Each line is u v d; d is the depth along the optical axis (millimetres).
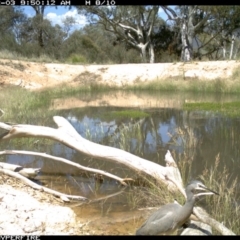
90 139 10852
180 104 17406
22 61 27656
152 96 21031
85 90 24156
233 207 6125
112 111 15805
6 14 37844
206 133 11320
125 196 6922
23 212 5969
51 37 39375
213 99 18734
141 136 11234
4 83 23719
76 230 5500
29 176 7758
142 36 36781
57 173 8219
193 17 34625
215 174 7656
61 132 8023
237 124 12414
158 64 28016
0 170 7539
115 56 38438
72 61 32469
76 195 6980
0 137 8289
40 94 20609
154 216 4992
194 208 5379
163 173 7000
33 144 10289
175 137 10992
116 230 5508
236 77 23859
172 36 39156
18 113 14516
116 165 8680
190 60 31031
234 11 32125
